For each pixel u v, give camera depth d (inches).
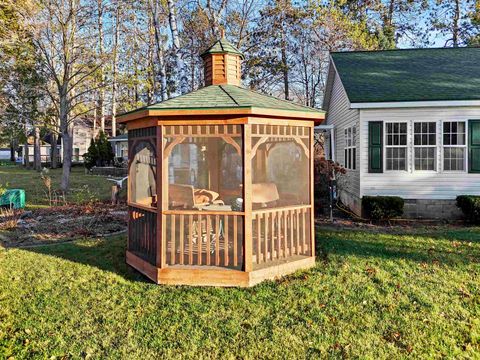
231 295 191.6
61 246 297.0
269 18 894.4
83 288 207.2
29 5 570.9
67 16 633.0
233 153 314.2
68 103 679.7
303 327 160.2
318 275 216.5
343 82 469.4
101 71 664.4
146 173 257.4
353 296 187.5
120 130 1526.8
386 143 419.8
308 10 891.4
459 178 406.6
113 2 693.3
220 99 206.8
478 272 214.5
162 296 193.5
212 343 150.5
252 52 905.5
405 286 197.3
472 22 965.8
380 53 560.4
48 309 181.6
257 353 143.6
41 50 629.0
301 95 1105.4
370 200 399.5
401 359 138.9
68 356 144.9
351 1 1037.2
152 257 223.8
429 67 486.6
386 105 406.0
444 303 177.9
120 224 388.5
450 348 145.1
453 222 390.9
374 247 274.4
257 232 216.7
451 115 404.2
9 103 646.5
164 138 205.8
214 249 233.1
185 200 238.7
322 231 340.2
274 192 264.8
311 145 233.9
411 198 416.2
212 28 711.1
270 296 189.6
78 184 776.3
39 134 1163.9
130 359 141.7
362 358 139.3
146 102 972.6
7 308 183.3
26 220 407.8
